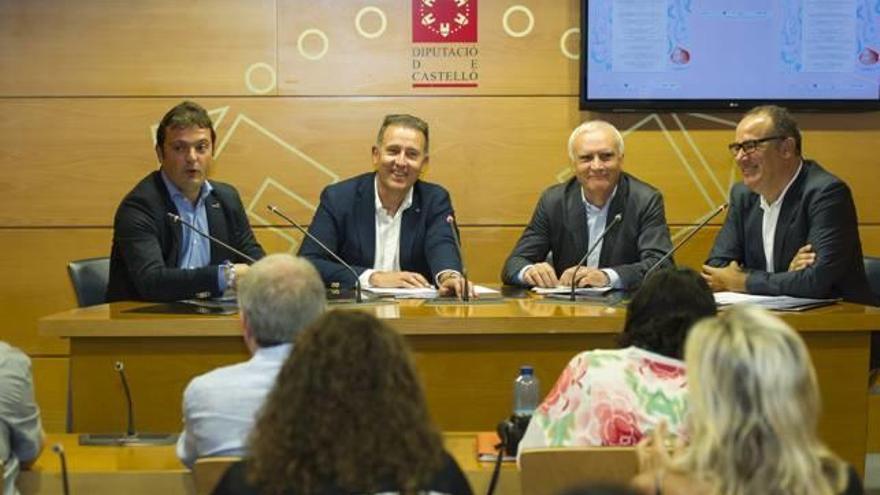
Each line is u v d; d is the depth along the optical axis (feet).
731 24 14.85
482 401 9.45
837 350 9.49
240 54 15.12
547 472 5.96
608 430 6.38
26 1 15.03
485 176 15.29
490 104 15.23
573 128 15.24
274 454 4.71
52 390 15.37
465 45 15.16
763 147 11.87
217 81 15.15
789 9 14.84
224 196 12.69
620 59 14.89
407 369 4.92
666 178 15.26
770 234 12.29
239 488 4.93
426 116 15.24
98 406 9.43
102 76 15.10
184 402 6.62
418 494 4.74
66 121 15.14
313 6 15.11
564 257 13.46
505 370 9.46
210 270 10.90
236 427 6.41
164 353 9.41
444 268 12.46
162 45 15.10
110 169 15.17
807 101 14.93
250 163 15.21
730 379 4.76
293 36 15.14
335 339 4.88
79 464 7.92
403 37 15.16
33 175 15.15
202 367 9.41
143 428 9.45
